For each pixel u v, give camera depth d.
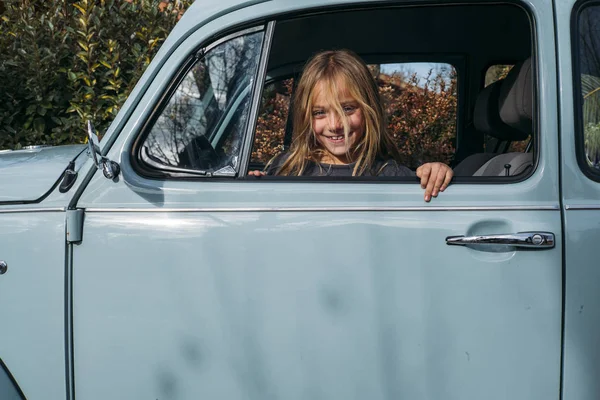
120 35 5.02
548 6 2.12
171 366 2.09
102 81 4.91
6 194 2.19
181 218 2.10
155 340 2.09
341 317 2.05
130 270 2.09
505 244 2.02
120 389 2.12
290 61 2.93
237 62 2.21
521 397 2.04
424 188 2.10
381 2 2.15
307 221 2.07
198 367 2.09
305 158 2.36
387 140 2.44
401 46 3.08
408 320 2.04
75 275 2.11
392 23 2.88
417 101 3.22
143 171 2.15
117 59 4.79
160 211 2.11
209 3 2.21
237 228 2.08
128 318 2.10
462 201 2.07
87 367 2.12
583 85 2.10
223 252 2.07
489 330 2.03
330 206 2.07
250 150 2.21
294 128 2.41
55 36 4.93
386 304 2.04
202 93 2.20
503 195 2.06
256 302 2.06
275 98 2.92
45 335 2.12
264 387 2.08
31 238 2.12
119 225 2.11
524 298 2.03
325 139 2.36
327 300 2.05
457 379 2.04
